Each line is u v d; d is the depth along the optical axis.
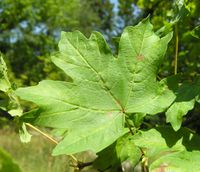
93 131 0.11
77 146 0.11
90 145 0.11
